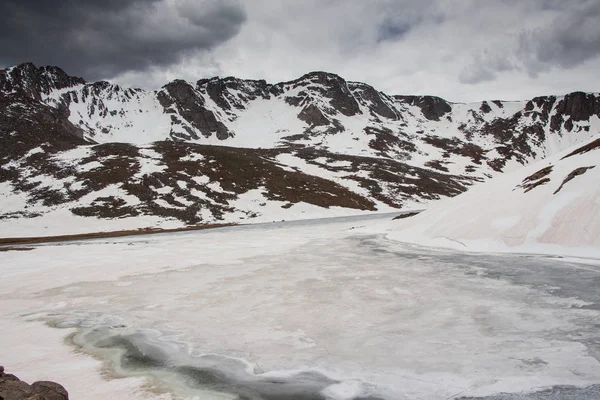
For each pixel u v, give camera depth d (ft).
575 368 23.82
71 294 50.88
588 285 42.50
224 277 57.21
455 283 47.06
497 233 71.61
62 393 19.90
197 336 32.83
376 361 26.30
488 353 26.61
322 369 25.54
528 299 38.63
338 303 40.68
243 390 23.34
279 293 46.06
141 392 23.27
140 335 33.71
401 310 37.32
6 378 20.79
